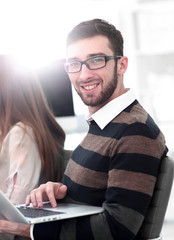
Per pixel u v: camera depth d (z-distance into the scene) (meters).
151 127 1.39
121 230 1.30
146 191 1.32
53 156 1.93
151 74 4.64
